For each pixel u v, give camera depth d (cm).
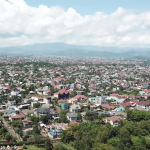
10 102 17925
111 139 11419
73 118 14538
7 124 13550
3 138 11344
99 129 12319
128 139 11112
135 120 15088
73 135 11794
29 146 10712
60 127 12162
